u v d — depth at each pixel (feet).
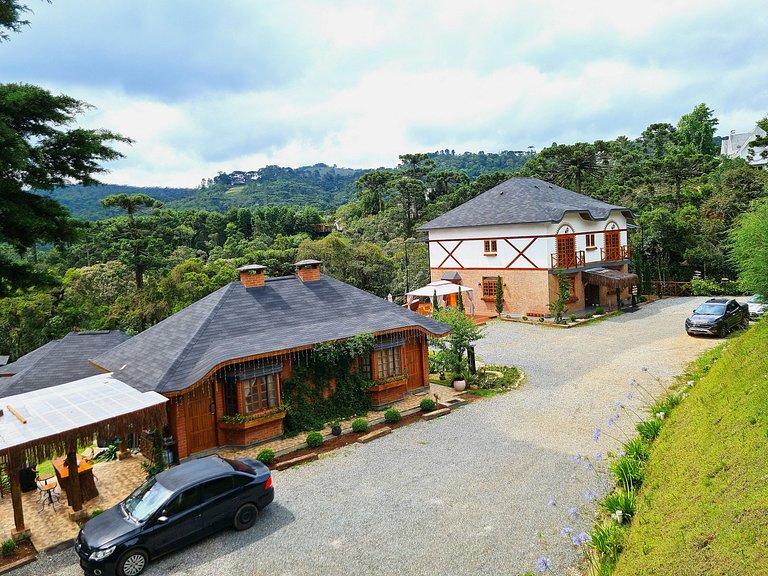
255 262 159.94
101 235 126.93
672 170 164.76
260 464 35.47
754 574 15.06
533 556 27.12
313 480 38.75
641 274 123.24
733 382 30.53
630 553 22.39
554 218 98.63
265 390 47.09
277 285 60.54
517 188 119.75
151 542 28.50
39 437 31.17
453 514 32.12
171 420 43.52
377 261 151.64
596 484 34.45
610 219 119.44
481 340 88.02
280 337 49.39
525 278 105.60
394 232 222.07
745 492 19.03
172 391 40.40
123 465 45.62
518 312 107.34
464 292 107.14
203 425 45.14
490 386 61.11
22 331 112.88
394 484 37.01
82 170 47.73
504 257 108.99
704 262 128.77
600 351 74.23
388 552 28.53
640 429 38.01
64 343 67.41
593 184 211.20
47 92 43.19
